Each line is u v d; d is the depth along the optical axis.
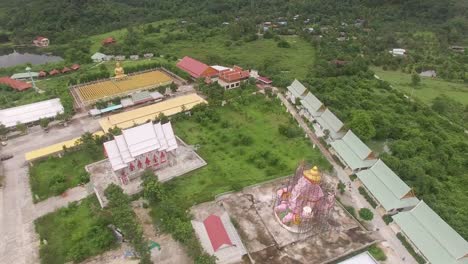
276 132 99.38
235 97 118.62
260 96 120.50
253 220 68.81
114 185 71.00
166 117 102.69
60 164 86.06
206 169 83.50
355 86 130.38
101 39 197.88
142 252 57.72
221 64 154.88
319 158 87.50
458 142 94.06
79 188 77.69
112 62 162.12
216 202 73.06
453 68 156.50
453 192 77.19
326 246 63.47
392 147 90.44
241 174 81.50
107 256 61.12
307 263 60.03
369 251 62.44
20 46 197.88
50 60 181.88
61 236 65.31
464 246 56.78
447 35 199.25
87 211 70.88
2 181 80.56
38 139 97.62
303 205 66.06
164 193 72.06
